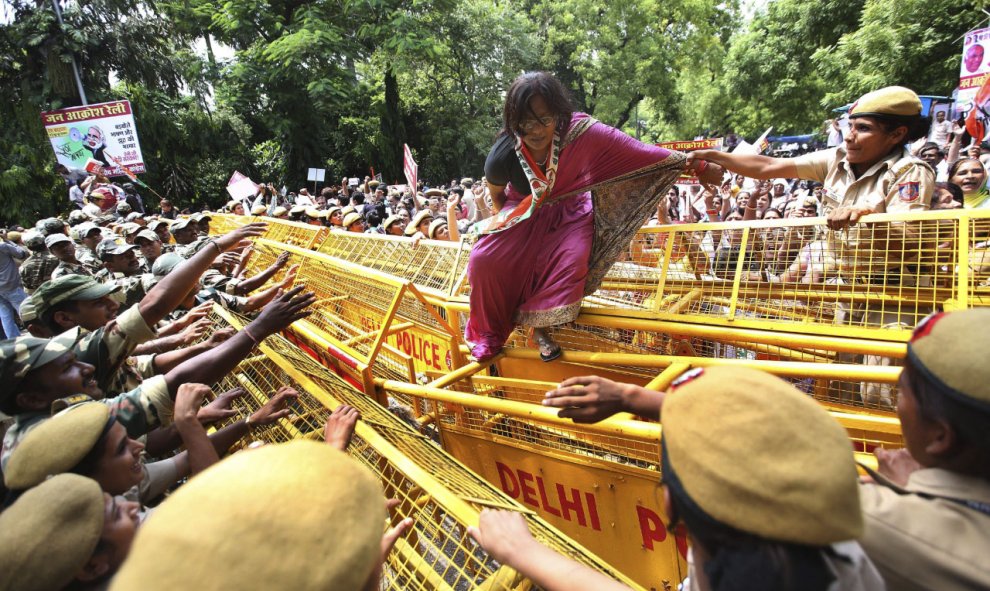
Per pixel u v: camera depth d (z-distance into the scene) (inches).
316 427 106.9
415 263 187.8
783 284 102.5
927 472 43.6
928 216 86.8
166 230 333.4
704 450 32.5
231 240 111.5
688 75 1376.7
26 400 78.0
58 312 102.8
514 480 124.6
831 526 30.0
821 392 110.0
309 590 27.7
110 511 50.7
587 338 128.6
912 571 40.4
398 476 84.1
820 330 90.3
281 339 136.8
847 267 98.7
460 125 1203.2
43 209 730.2
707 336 100.2
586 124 102.0
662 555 98.6
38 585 42.4
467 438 131.9
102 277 225.0
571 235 109.8
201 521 28.4
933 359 40.4
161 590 26.8
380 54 998.4
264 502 29.1
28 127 727.7
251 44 1008.2
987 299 82.9
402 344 187.8
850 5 733.9
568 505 113.6
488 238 114.1
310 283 191.9
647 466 100.4
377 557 32.4
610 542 107.7
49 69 719.1
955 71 542.0
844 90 655.8
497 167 111.1
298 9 969.5
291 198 912.9
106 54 781.9
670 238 115.5
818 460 30.7
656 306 109.0
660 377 92.0
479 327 121.0
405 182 1149.1
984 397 36.9
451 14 1102.4
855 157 106.7
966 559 38.5
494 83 1226.6
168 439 95.2
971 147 296.5
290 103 998.4
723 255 110.5
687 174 115.0
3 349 75.3
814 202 231.8
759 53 928.9
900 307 92.8
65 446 58.3
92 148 598.2
